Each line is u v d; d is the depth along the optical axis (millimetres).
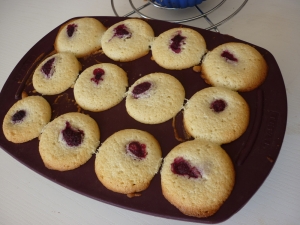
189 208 202
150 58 279
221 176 207
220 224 231
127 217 245
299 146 252
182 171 213
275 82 242
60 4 416
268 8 338
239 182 208
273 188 238
